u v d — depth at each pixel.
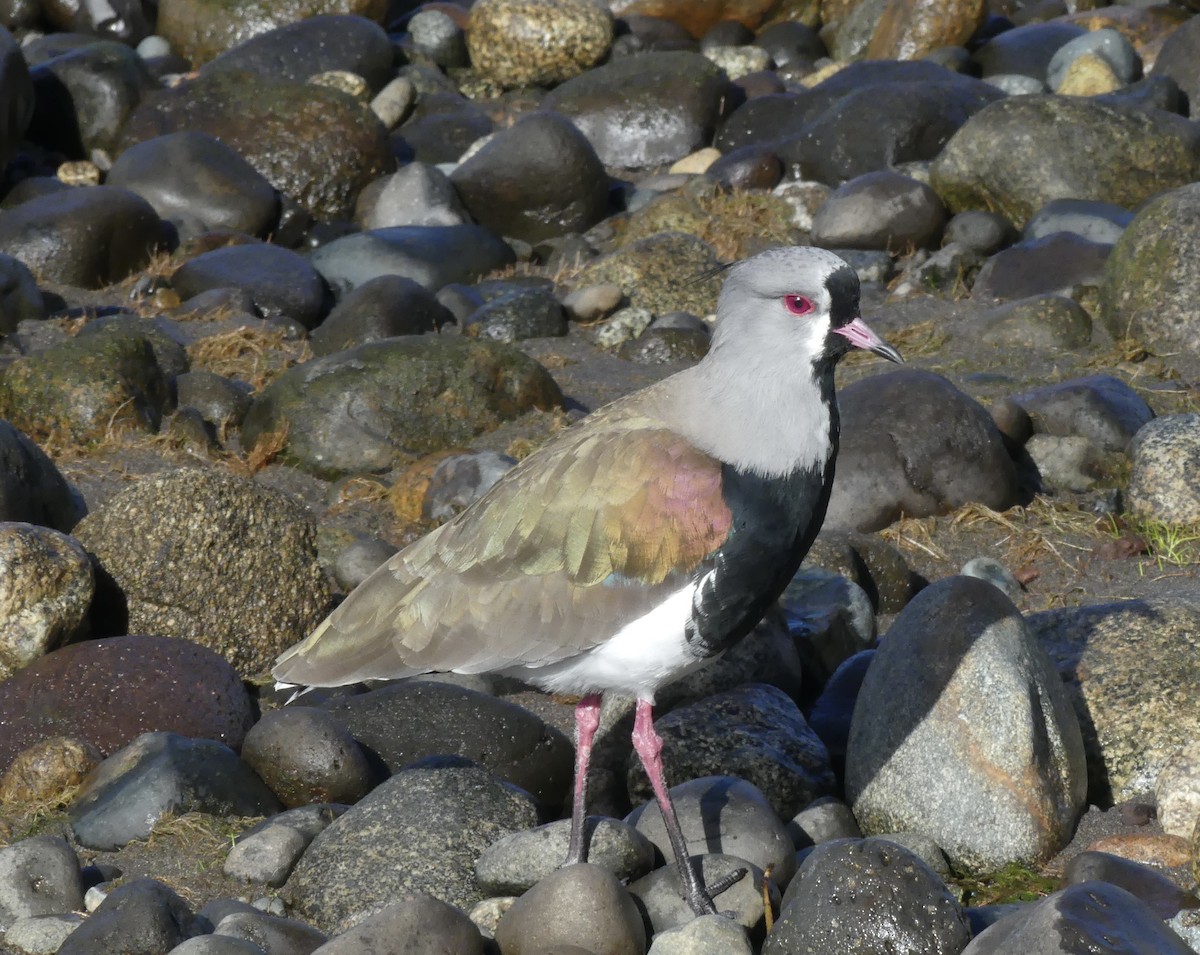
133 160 22.42
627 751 10.44
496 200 22.47
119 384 15.31
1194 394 15.57
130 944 7.72
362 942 7.47
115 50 25.08
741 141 24.78
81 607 11.18
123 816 9.43
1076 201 19.56
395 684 10.92
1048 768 9.13
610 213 23.38
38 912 8.55
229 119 23.84
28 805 9.76
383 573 8.91
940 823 9.11
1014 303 17.44
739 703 10.24
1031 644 9.41
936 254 19.56
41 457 12.89
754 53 28.19
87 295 19.70
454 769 9.37
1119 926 7.10
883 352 8.32
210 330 18.08
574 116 25.33
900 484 13.54
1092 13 27.95
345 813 9.18
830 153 22.84
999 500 13.79
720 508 8.34
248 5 29.05
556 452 8.66
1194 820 8.95
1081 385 15.11
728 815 8.82
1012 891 8.76
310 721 9.86
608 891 7.84
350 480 14.55
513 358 15.79
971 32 27.05
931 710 9.23
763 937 8.36
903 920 7.60
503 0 28.17
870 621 11.98
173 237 21.64
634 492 8.38
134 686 10.55
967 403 13.90
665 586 8.36
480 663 8.57
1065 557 13.13
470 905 8.55
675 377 8.87
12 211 20.42
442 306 18.62
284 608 12.05
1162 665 9.95
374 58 27.36
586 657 8.55
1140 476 13.46
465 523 8.74
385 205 22.42
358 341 17.42
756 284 8.41
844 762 10.27
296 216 23.03
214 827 9.46
